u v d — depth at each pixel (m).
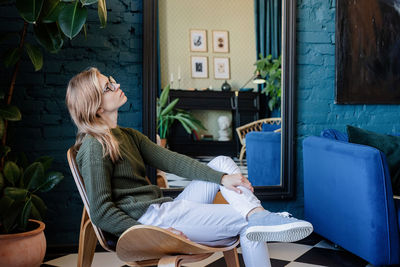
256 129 2.86
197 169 1.72
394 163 2.62
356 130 2.73
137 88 2.70
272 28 2.86
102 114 1.64
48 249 2.60
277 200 2.94
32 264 2.02
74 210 2.65
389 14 3.09
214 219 1.55
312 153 2.75
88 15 2.61
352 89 3.03
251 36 2.84
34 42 2.54
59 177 2.15
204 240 1.56
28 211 2.00
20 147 2.55
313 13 2.96
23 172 2.13
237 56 2.82
